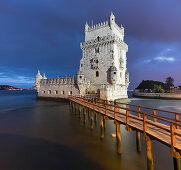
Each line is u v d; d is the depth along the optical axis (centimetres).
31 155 1015
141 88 8638
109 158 977
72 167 870
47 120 2055
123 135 1430
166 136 748
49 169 849
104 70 4159
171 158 991
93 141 1274
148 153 792
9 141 1266
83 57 4706
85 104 2048
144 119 822
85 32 4806
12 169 845
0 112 2722
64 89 4531
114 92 3916
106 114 1287
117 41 4169
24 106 3556
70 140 1295
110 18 4272
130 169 848
